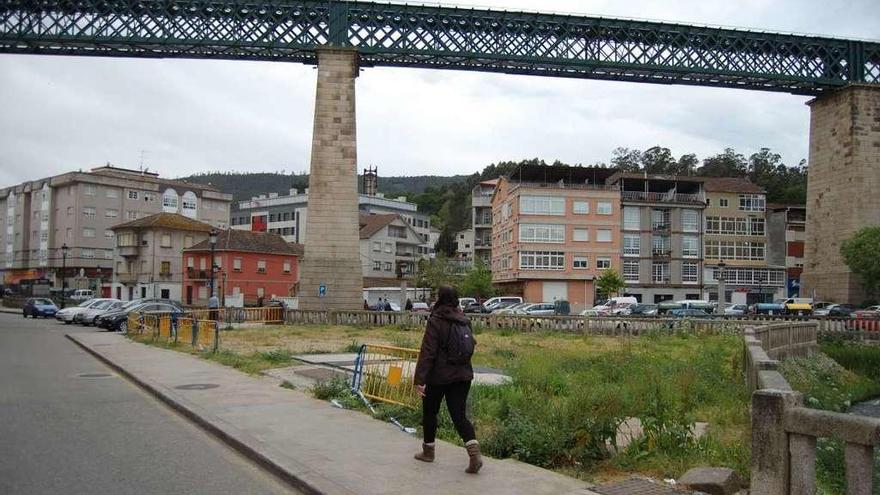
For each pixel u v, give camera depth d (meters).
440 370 7.26
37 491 6.70
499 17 49.47
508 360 20.19
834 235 57.25
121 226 83.31
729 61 53.84
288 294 80.94
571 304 72.19
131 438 9.27
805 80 54.97
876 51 56.78
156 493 6.69
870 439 4.61
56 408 11.66
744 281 79.25
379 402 11.02
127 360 19.00
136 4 45.97
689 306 58.06
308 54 47.53
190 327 25.02
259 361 18.25
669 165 131.62
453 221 140.38
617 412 9.07
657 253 76.69
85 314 41.41
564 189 72.69
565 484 6.77
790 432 5.16
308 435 8.96
